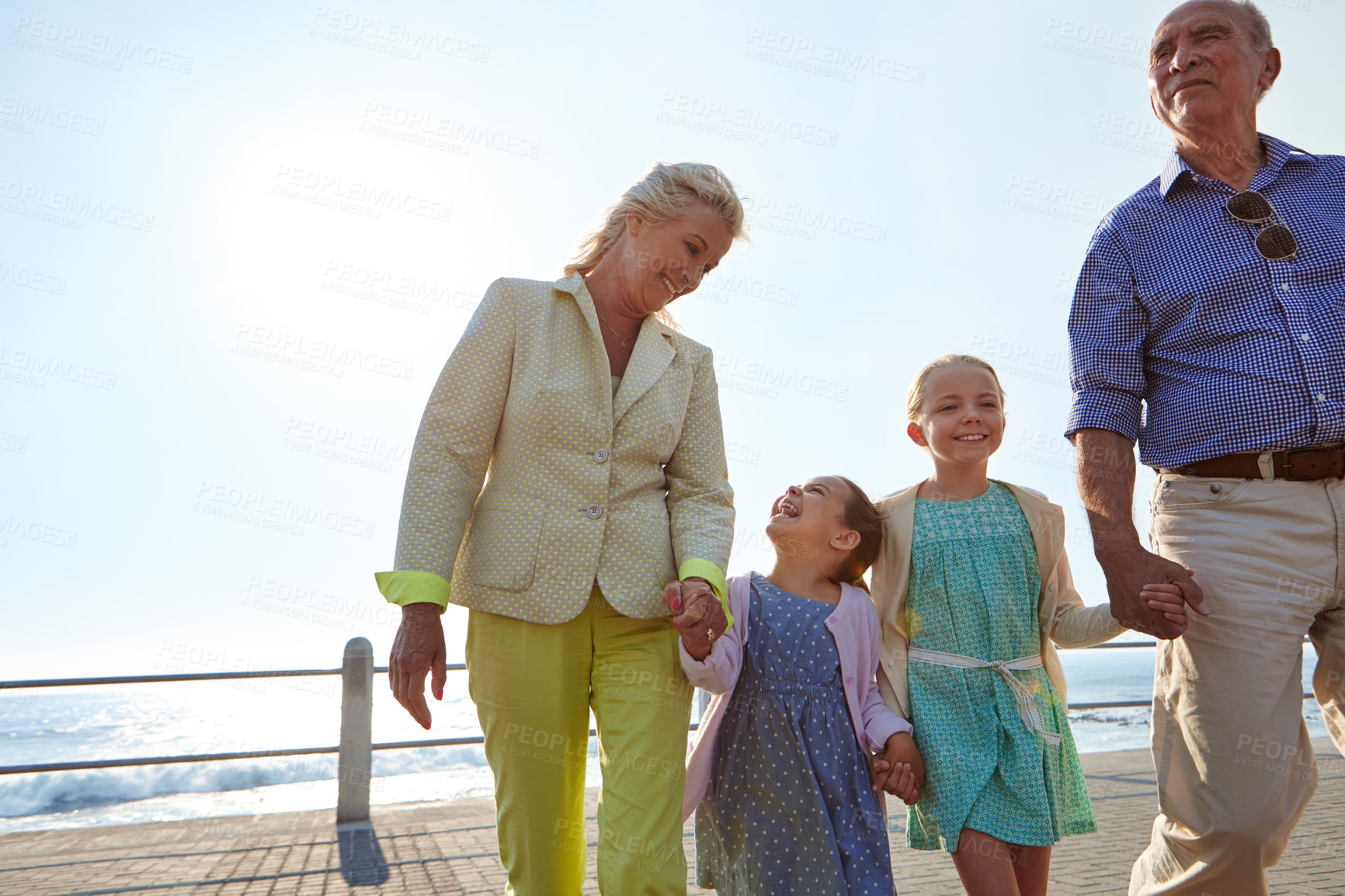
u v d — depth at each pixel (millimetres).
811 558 2664
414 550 1951
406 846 5293
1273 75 2471
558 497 2062
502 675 2016
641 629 2115
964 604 2564
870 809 2369
